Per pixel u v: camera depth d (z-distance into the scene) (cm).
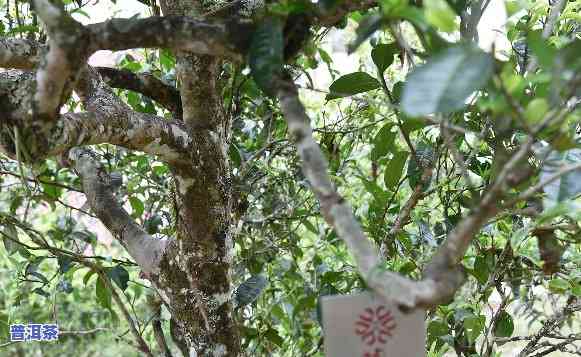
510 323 134
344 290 143
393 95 107
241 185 144
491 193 56
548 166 76
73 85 78
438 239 141
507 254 129
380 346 81
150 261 115
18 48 100
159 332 145
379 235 129
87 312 245
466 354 140
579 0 111
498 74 56
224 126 113
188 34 74
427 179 116
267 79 69
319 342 152
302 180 163
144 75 121
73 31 73
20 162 79
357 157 167
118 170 163
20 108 78
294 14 73
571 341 129
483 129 103
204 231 110
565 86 59
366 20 64
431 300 54
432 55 61
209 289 112
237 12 104
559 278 122
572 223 95
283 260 171
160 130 100
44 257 144
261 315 166
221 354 112
